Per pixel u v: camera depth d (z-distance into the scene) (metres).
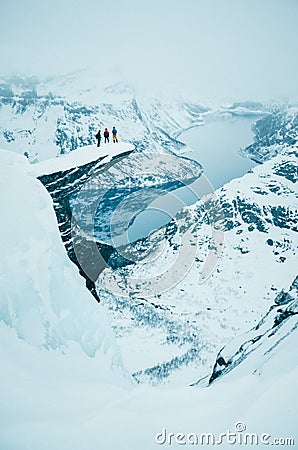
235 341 35.47
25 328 12.30
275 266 155.12
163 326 109.00
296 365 10.16
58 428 8.30
